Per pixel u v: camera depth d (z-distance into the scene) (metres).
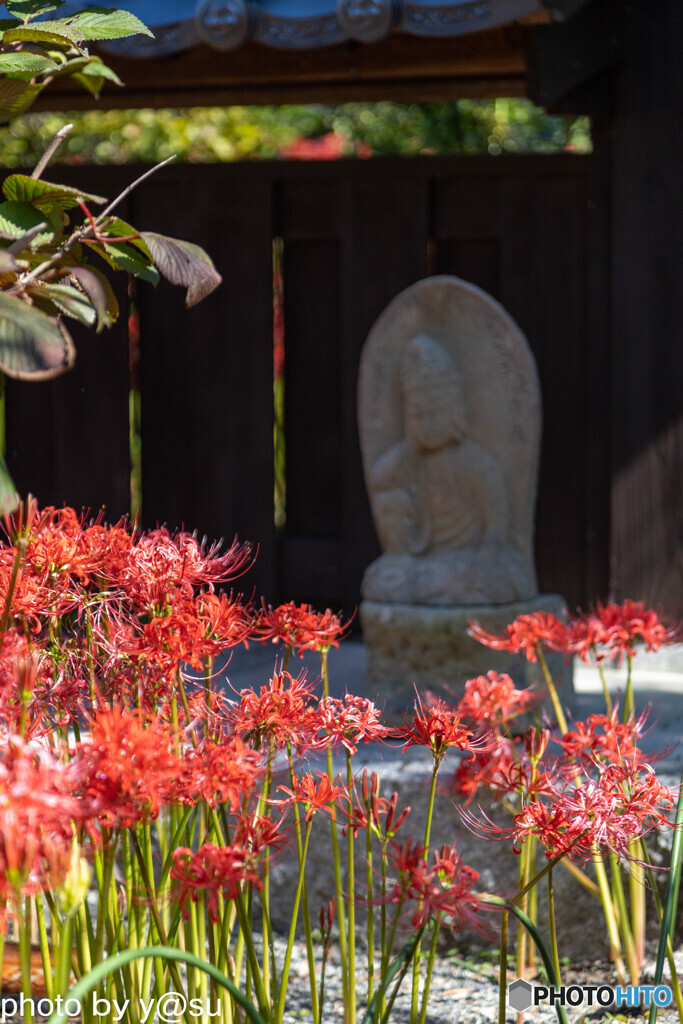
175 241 1.62
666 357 4.47
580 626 2.37
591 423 4.89
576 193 4.98
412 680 3.65
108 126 7.57
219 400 5.48
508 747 2.04
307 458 5.50
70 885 1.17
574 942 2.89
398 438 3.83
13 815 1.06
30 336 1.31
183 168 5.39
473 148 7.56
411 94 5.33
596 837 1.62
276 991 1.80
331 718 1.60
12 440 5.67
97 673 1.65
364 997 2.57
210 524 5.53
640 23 4.38
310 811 1.58
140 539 1.75
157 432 5.57
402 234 5.20
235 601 1.69
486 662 3.56
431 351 3.66
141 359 5.56
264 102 5.38
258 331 5.39
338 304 5.39
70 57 1.98
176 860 1.41
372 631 3.71
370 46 5.03
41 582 1.62
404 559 3.76
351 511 5.36
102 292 1.48
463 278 5.21
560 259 5.02
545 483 5.12
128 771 1.23
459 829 2.91
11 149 7.55
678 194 4.39
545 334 5.07
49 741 1.59
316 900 2.95
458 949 2.91
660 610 4.54
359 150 7.89
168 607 1.59
